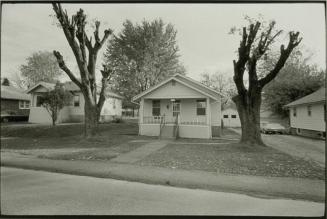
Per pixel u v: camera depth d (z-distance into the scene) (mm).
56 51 14086
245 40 11945
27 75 40375
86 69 14930
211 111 20641
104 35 15836
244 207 4773
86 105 15352
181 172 7535
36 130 19359
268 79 12414
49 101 20625
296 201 5164
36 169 8203
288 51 11688
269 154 10672
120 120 29109
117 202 5023
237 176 7086
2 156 10320
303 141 17203
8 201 5059
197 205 4867
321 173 7414
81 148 12422
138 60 34656
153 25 34188
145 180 6723
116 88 36406
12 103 28812
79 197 5332
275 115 33938
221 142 15383
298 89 28797
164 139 16797
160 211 4539
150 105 21156
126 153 10930
